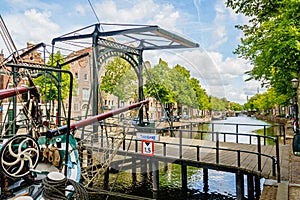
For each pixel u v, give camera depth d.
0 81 10.42
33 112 3.79
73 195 2.61
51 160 3.42
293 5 8.15
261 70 11.10
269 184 5.28
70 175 3.65
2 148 2.86
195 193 9.23
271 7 10.18
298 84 10.57
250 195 8.29
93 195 7.51
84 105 20.95
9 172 3.00
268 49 8.75
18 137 2.95
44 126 4.09
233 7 10.67
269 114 53.81
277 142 5.68
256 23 11.00
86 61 21.72
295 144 8.43
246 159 7.73
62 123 10.18
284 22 8.34
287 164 7.10
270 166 6.84
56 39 10.70
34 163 3.14
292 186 5.12
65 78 19.22
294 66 9.84
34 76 4.42
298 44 7.88
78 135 5.41
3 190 2.89
